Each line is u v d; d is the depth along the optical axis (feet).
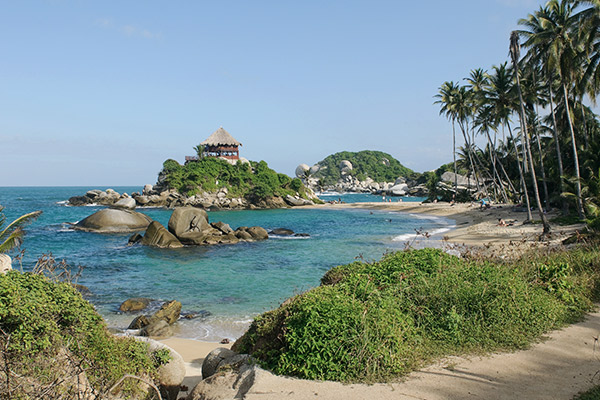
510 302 27.63
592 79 101.50
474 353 23.25
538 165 157.79
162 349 26.25
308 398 18.37
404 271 30.89
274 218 212.43
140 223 145.89
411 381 19.94
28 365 17.93
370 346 21.16
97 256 95.45
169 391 25.34
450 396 18.47
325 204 322.96
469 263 34.58
